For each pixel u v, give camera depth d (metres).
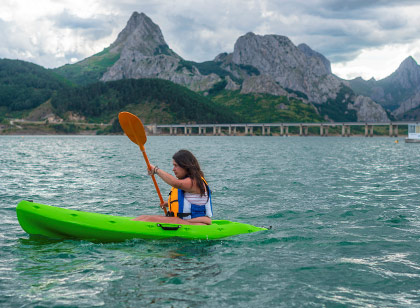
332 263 5.02
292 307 3.70
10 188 12.29
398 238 6.36
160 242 5.86
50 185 13.16
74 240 6.02
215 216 8.33
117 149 48.31
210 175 16.53
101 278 4.43
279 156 33.12
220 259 5.15
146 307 3.66
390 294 4.04
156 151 43.69
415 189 12.45
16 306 3.70
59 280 4.38
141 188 12.65
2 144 67.81
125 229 5.90
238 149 51.19
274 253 5.46
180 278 4.43
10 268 4.79
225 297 3.91
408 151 48.38
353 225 7.38
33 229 6.22
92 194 11.31
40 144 69.12
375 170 19.48
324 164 23.55
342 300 3.87
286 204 9.75
